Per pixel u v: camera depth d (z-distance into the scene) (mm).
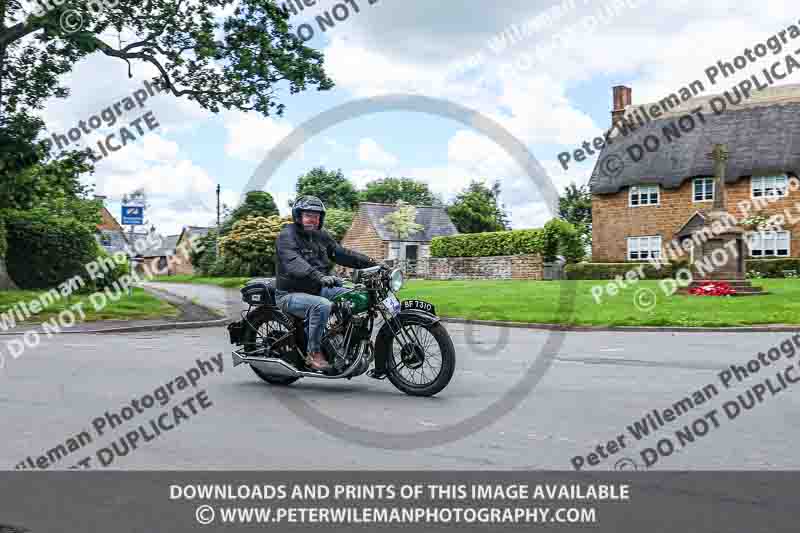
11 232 24516
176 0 19844
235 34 20562
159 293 30312
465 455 4930
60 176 20984
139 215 19266
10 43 19703
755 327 14898
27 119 19844
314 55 20766
